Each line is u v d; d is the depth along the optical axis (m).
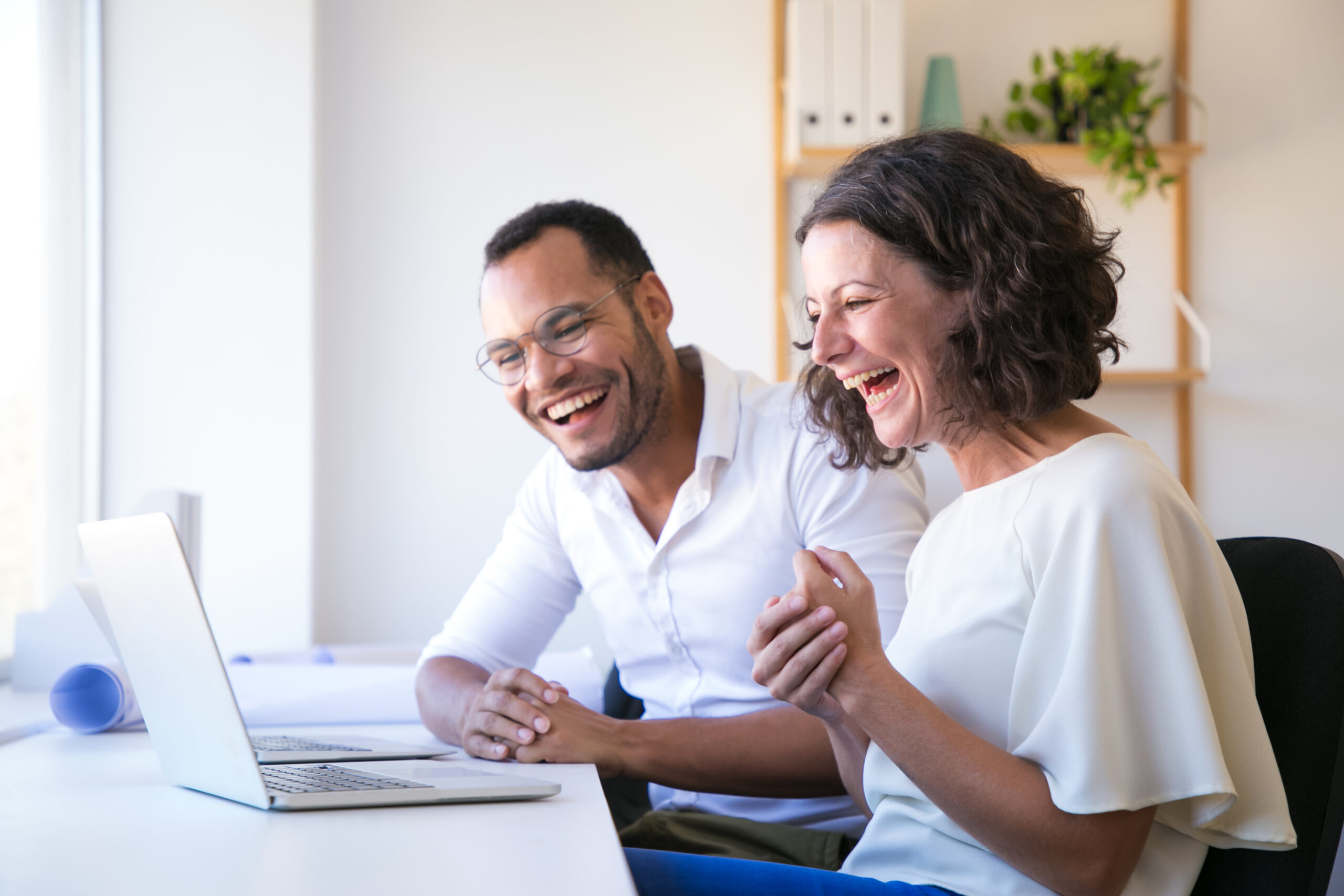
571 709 1.19
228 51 2.52
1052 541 0.84
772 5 2.74
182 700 0.87
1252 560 0.95
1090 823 0.76
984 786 0.79
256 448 2.50
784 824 1.29
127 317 2.46
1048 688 0.81
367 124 2.69
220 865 0.65
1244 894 0.83
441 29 2.72
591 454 1.40
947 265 0.92
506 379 1.43
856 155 1.01
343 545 2.65
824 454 1.34
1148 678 0.77
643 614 1.44
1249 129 2.87
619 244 1.45
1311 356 2.86
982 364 0.90
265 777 0.93
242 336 2.50
